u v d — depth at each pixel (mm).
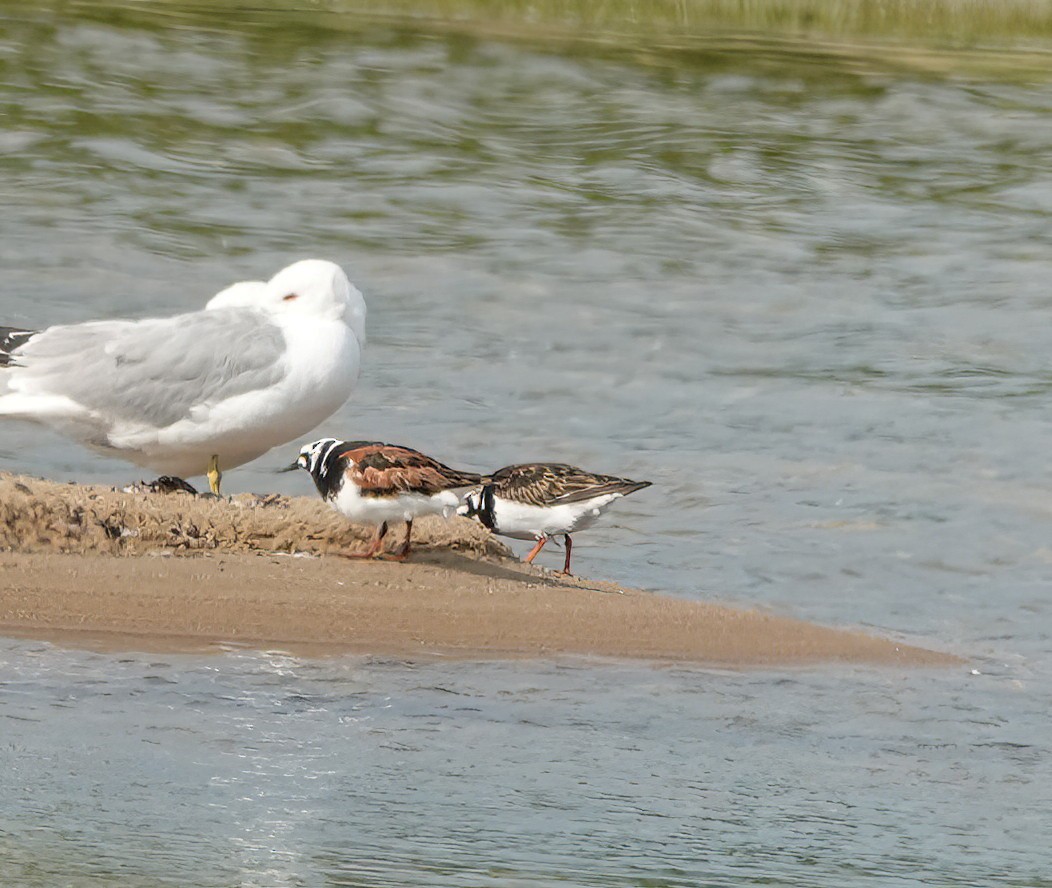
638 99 35219
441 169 29297
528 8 43844
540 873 7402
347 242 24672
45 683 9586
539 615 11438
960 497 15398
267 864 7309
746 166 30531
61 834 7504
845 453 16625
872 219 27484
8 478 12250
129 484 14016
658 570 13367
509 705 9828
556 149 31156
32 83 32438
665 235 25984
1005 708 10359
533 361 19547
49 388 12758
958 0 45219
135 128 30297
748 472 16000
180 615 10867
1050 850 8109
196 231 24734
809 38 43125
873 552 13930
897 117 34938
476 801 8312
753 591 12930
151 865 7215
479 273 23406
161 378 12586
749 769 9078
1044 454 16703
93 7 39438
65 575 11320
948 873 7738
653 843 7898
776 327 21484
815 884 7504
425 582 11820
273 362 12594
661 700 10109
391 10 43000
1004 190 29672
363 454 11812
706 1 44812
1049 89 37844
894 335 21234
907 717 10102
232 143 30062
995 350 20641
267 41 37906
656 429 17281
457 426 17047
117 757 8555
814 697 10375
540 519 12672
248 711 9391
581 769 8883
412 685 10031
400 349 19719
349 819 7941
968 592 13070
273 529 12281
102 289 21516
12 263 22297
